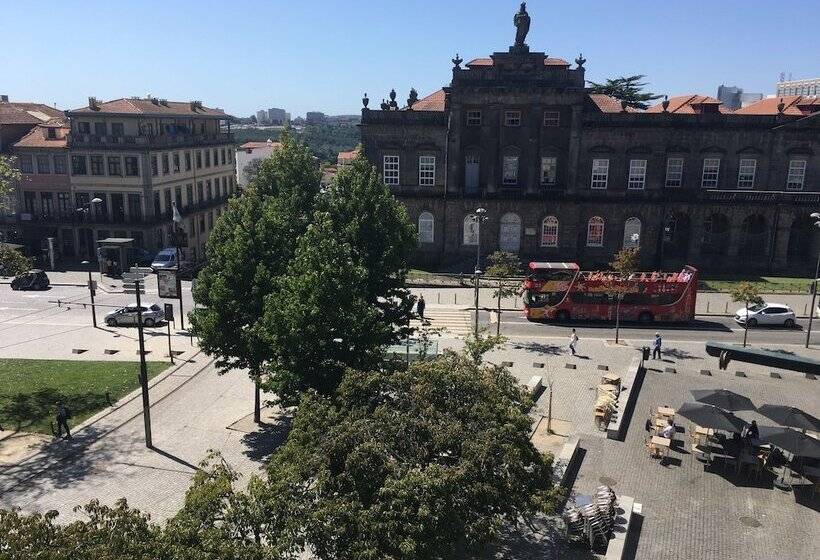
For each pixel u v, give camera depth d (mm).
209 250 34812
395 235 34031
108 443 30109
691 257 67875
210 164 88312
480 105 66188
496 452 17641
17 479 26781
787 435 25297
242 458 28609
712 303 56781
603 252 67938
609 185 66875
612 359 41844
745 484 26047
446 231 68438
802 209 65625
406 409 18875
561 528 22594
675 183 67125
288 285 26094
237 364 31562
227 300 30125
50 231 74500
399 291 33938
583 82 64875
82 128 72062
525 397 21781
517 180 67875
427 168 68062
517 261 62031
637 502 24359
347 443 17062
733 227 67000
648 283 50312
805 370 32531
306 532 15375
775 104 70875
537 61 64812
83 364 40906
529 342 45688
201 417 33156
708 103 66312
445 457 17781
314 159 48219
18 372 39281
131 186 72312
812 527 23250
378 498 15812
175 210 50750
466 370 20781
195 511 14812
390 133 67438
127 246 63188
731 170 66500
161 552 13180
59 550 12094
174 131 79500
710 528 23078
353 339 24453
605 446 29109
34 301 57625
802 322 51406
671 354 43250
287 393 25453
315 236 27234
